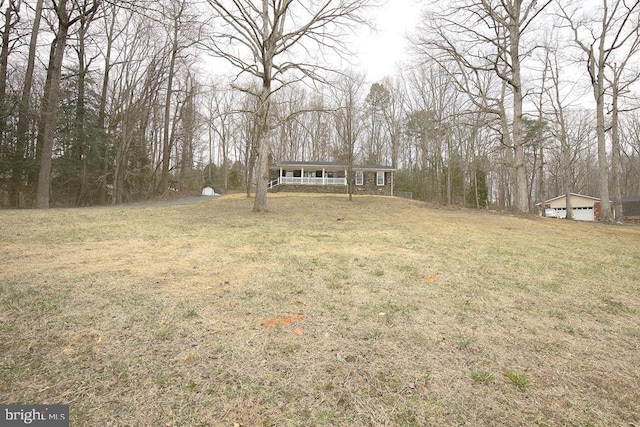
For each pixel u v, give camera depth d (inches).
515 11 627.8
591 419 66.4
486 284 164.4
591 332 110.2
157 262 189.6
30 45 674.8
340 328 106.6
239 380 76.6
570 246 307.9
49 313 111.5
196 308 120.2
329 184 1213.7
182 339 96.0
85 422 61.6
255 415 65.4
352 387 75.1
